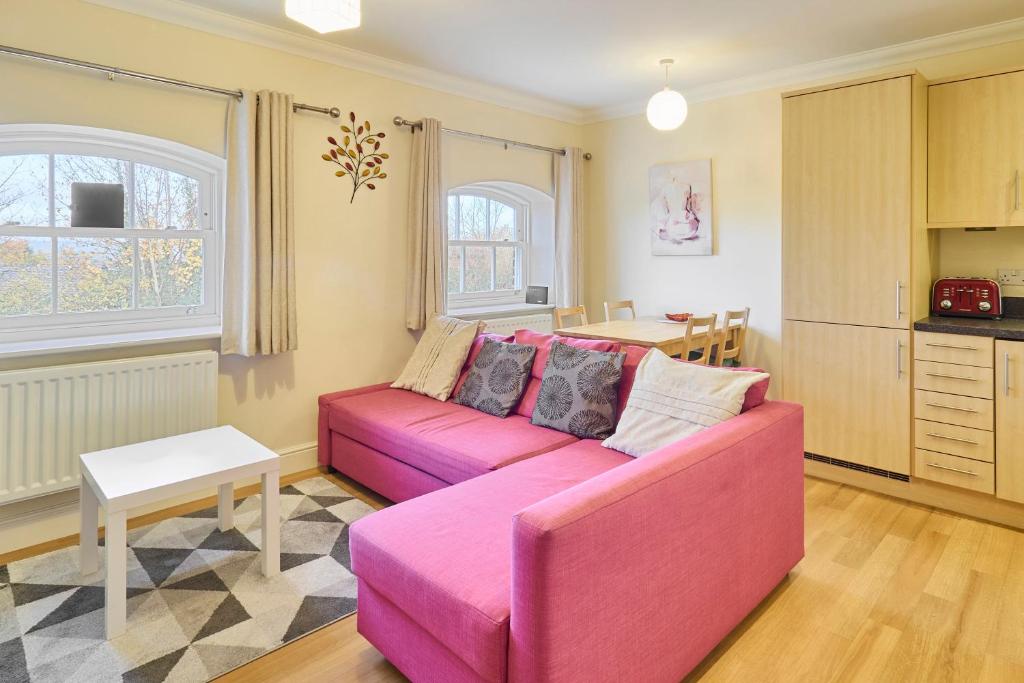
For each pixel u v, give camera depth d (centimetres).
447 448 268
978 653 195
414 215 397
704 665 190
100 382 275
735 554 198
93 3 274
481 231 489
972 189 313
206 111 310
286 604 220
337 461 347
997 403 288
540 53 371
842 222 336
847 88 329
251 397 338
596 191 526
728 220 444
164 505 308
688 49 366
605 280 527
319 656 193
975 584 237
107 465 227
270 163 320
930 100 323
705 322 368
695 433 213
